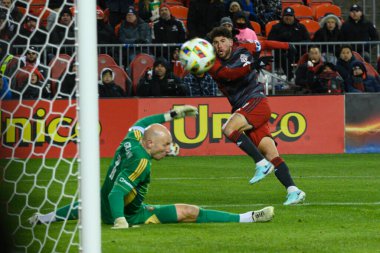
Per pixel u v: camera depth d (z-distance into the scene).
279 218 20.86
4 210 16.23
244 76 24.02
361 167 34.47
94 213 14.04
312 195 25.72
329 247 17.23
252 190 27.19
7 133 19.95
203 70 23.22
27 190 25.28
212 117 39.62
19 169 27.44
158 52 42.56
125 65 42.47
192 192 26.67
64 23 26.02
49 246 16.47
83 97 14.09
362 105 40.66
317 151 40.47
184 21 49.12
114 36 42.84
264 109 23.91
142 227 19.17
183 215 19.72
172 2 51.03
